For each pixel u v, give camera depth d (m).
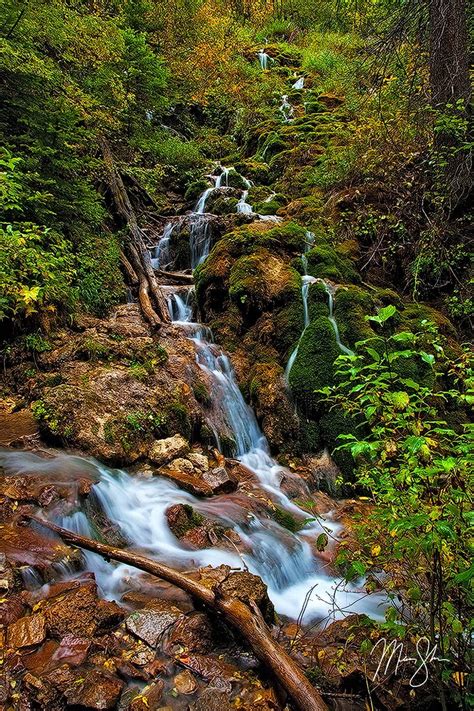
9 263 5.32
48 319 6.20
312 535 4.49
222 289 7.39
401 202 8.03
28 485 3.75
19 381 5.60
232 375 6.50
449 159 7.41
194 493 4.51
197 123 17.25
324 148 11.77
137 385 5.43
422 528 2.28
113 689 2.29
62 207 7.32
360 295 6.55
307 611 3.44
